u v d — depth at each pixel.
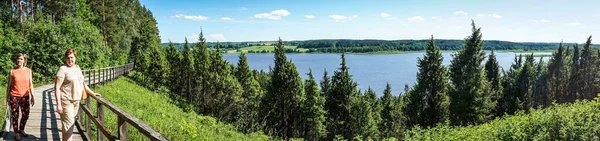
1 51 27.61
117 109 5.51
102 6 57.81
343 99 37.59
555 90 67.00
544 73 69.44
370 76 147.00
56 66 30.48
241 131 25.78
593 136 11.89
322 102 35.69
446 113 34.59
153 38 73.81
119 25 63.69
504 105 55.84
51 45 30.19
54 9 49.25
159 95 30.67
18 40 29.09
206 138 14.27
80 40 37.12
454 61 36.69
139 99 23.19
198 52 38.97
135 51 65.94
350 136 37.50
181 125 14.02
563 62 65.56
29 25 32.12
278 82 36.69
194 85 39.28
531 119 15.25
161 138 3.78
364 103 37.75
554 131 12.80
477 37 34.78
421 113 35.50
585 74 67.69
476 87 34.47
